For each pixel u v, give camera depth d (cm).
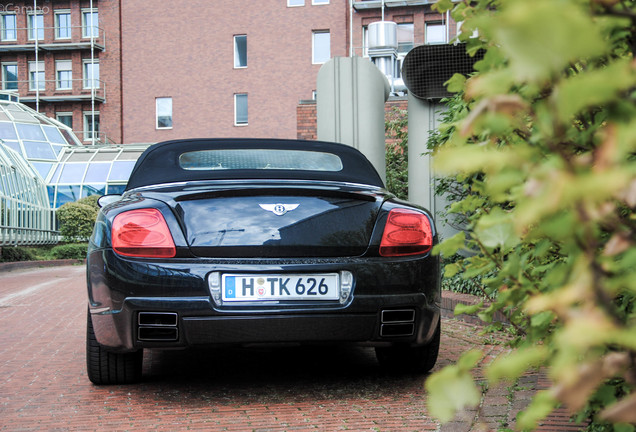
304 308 318
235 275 316
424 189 741
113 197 433
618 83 49
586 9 66
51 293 1002
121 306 316
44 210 2550
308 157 399
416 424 293
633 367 61
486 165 60
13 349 513
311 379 388
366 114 715
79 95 3956
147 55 3900
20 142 3259
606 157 54
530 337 121
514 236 95
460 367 73
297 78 3716
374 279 327
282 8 3738
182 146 393
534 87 73
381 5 3572
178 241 317
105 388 372
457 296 597
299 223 326
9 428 299
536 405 69
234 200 326
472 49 122
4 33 4109
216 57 3816
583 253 64
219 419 307
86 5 3984
